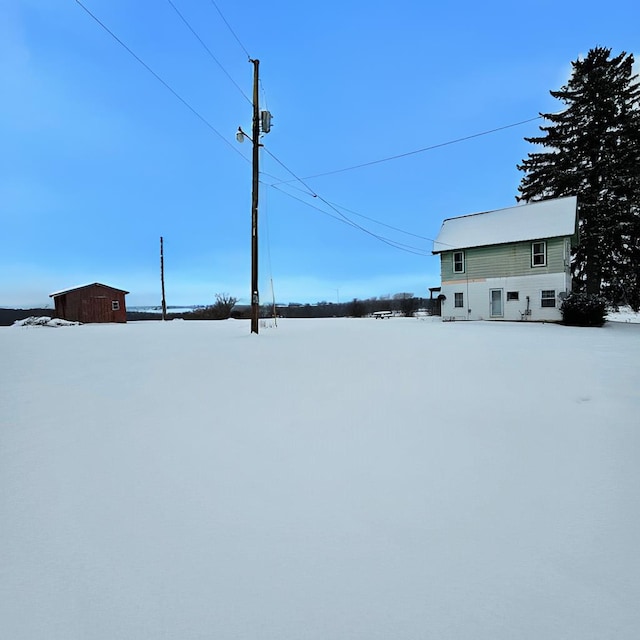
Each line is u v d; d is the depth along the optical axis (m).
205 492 2.56
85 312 24.38
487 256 22.12
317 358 7.33
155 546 2.03
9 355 7.82
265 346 9.02
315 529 2.16
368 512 2.33
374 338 10.82
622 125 25.44
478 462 2.98
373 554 1.96
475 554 1.96
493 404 4.40
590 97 26.09
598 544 2.03
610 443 3.31
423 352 8.06
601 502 2.42
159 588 1.74
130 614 1.61
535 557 1.94
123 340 10.59
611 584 1.76
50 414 4.09
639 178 23.80
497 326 17.28
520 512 2.32
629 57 26.45
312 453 3.15
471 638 1.49
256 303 12.27
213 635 1.51
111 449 3.22
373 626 1.55
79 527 2.19
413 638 1.49
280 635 1.51
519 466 2.91
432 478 2.74
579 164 26.89
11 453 3.14
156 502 2.44
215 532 2.14
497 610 1.62
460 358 7.31
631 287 25.48
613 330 14.92
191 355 7.73
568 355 7.70
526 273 20.84
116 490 2.58
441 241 23.89
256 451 3.19
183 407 4.34
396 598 1.68
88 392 4.95
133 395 4.82
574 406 4.32
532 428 3.67
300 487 2.62
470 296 22.67
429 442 3.36
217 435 3.53
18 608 1.64
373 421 3.88
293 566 1.88
